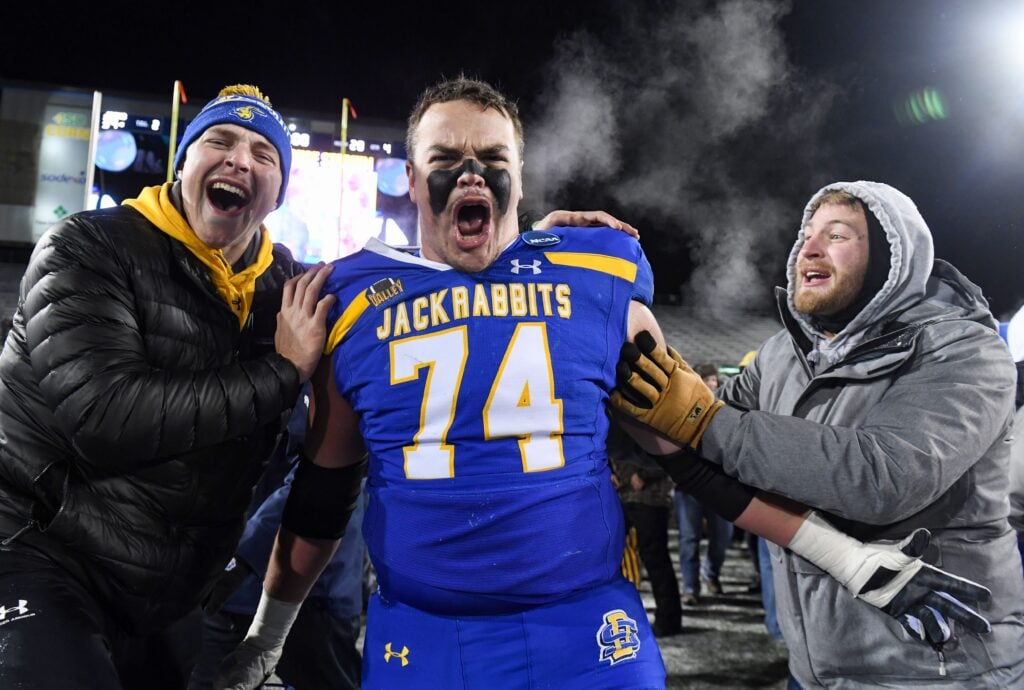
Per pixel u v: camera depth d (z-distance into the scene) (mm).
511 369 1463
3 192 15336
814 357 1816
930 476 1482
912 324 1682
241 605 2385
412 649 1484
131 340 1616
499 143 1566
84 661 1438
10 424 1681
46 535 1630
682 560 5309
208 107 1955
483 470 1446
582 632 1445
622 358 1628
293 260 2256
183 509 1729
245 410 1544
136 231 1740
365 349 1539
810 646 1684
